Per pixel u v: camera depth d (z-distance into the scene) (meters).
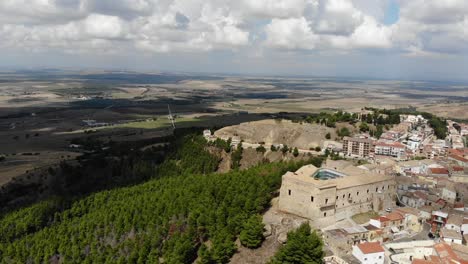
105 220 187.12
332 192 162.88
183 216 177.50
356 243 147.50
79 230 185.75
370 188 177.62
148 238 162.88
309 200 161.62
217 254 141.38
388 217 163.38
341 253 141.38
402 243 147.62
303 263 127.19
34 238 187.00
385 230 158.25
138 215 184.62
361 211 175.00
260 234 147.38
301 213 165.00
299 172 187.50
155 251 152.75
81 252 166.25
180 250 145.38
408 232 161.62
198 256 152.25
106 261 153.75
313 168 194.38
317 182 162.12
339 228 155.62
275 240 150.12
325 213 162.25
